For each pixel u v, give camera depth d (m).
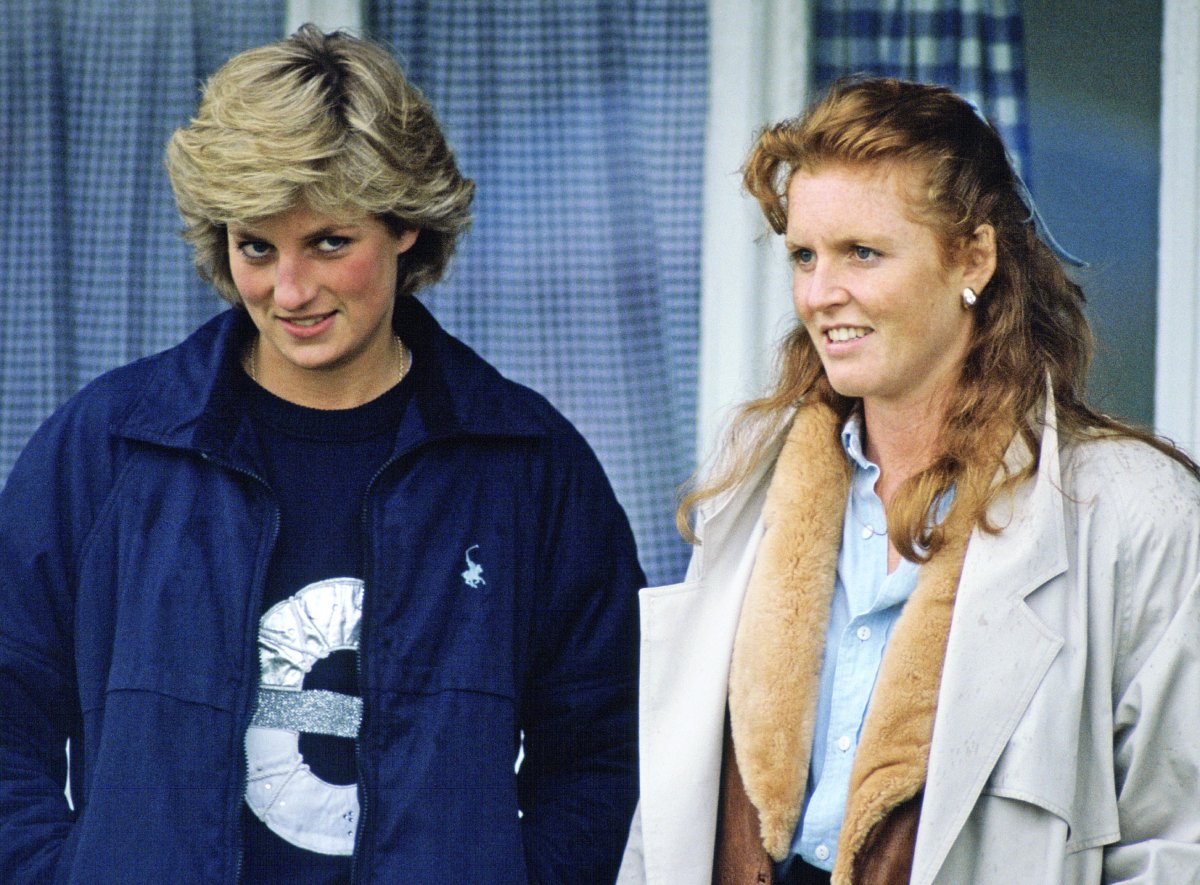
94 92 12.91
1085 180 12.70
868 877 7.57
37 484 8.53
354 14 12.84
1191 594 7.30
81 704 8.34
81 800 8.41
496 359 12.98
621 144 12.85
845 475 8.25
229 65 8.12
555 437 8.98
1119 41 12.62
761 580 8.17
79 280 12.97
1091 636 7.45
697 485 9.26
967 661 7.41
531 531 8.77
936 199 7.53
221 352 8.60
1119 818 7.44
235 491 8.36
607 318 12.92
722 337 12.81
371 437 8.59
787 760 7.89
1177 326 12.50
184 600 8.20
